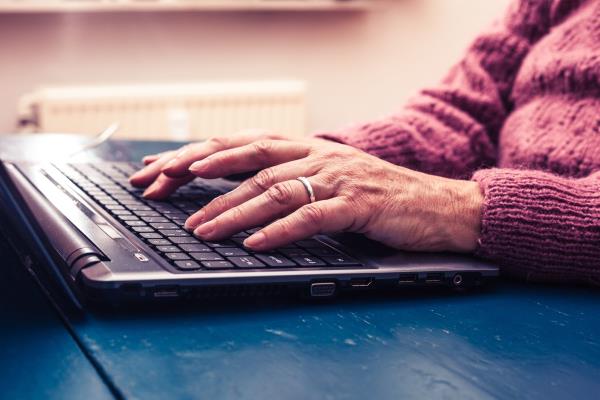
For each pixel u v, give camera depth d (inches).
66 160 38.0
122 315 21.7
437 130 38.7
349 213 25.6
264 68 91.4
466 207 27.4
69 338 20.2
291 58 92.0
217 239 25.2
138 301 22.1
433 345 20.9
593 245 27.0
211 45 88.9
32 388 17.2
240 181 33.5
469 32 95.7
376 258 25.8
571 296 26.3
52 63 84.1
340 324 22.0
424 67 95.8
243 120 87.0
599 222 27.1
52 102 80.4
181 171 29.5
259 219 25.5
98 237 24.7
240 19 89.1
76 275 22.1
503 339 21.6
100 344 19.6
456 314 23.6
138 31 86.1
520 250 27.0
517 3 41.4
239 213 25.4
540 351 20.9
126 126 83.2
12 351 19.2
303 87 88.2
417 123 38.6
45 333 20.5
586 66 33.8
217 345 20.0
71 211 27.7
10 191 31.2
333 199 25.7
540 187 27.7
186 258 23.3
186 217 27.8
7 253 27.5
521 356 20.4
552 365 19.9
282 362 19.1
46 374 18.0
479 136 39.2
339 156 27.4
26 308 22.3
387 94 95.7
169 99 83.9
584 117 34.0
